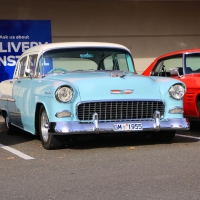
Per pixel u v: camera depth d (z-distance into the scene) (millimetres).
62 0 18484
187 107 12102
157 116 9586
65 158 8875
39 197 6367
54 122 9203
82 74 10352
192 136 11539
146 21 19359
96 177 7344
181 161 8359
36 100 10039
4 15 18000
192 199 6113
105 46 11148
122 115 9422
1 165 8469
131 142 10555
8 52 18094
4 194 6562
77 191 6594
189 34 19859
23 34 18203
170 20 19625
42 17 18375
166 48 19656
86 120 9266
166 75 13164
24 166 8312
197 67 12453
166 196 6246
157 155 8945
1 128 14250
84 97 9242
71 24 18641
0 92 13414
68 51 10859
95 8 18828
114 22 19047
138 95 9508
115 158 8750
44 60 10695
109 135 9578
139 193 6406
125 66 11227
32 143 11000
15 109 11812
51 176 7504
